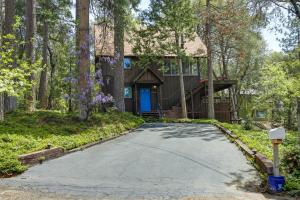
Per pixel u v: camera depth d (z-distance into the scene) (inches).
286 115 1282.0
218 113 1359.5
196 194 305.0
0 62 352.2
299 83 782.5
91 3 840.9
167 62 1392.7
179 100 1385.3
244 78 2130.9
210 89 1261.1
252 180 363.3
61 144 533.0
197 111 1387.8
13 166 392.2
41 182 346.3
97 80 775.7
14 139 502.3
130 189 321.7
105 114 857.5
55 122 689.6
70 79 754.8
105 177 374.6
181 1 1173.7
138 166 428.8
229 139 653.9
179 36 1248.8
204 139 663.1
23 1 1359.5
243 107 2140.7
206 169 411.8
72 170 407.5
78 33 808.3
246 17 838.5
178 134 746.2
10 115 718.5
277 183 325.4
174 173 392.8
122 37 974.4
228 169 411.5
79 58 749.3
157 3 1171.9
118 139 675.4
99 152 529.7
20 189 316.8
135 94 1305.4
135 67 1362.0
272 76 1042.7
